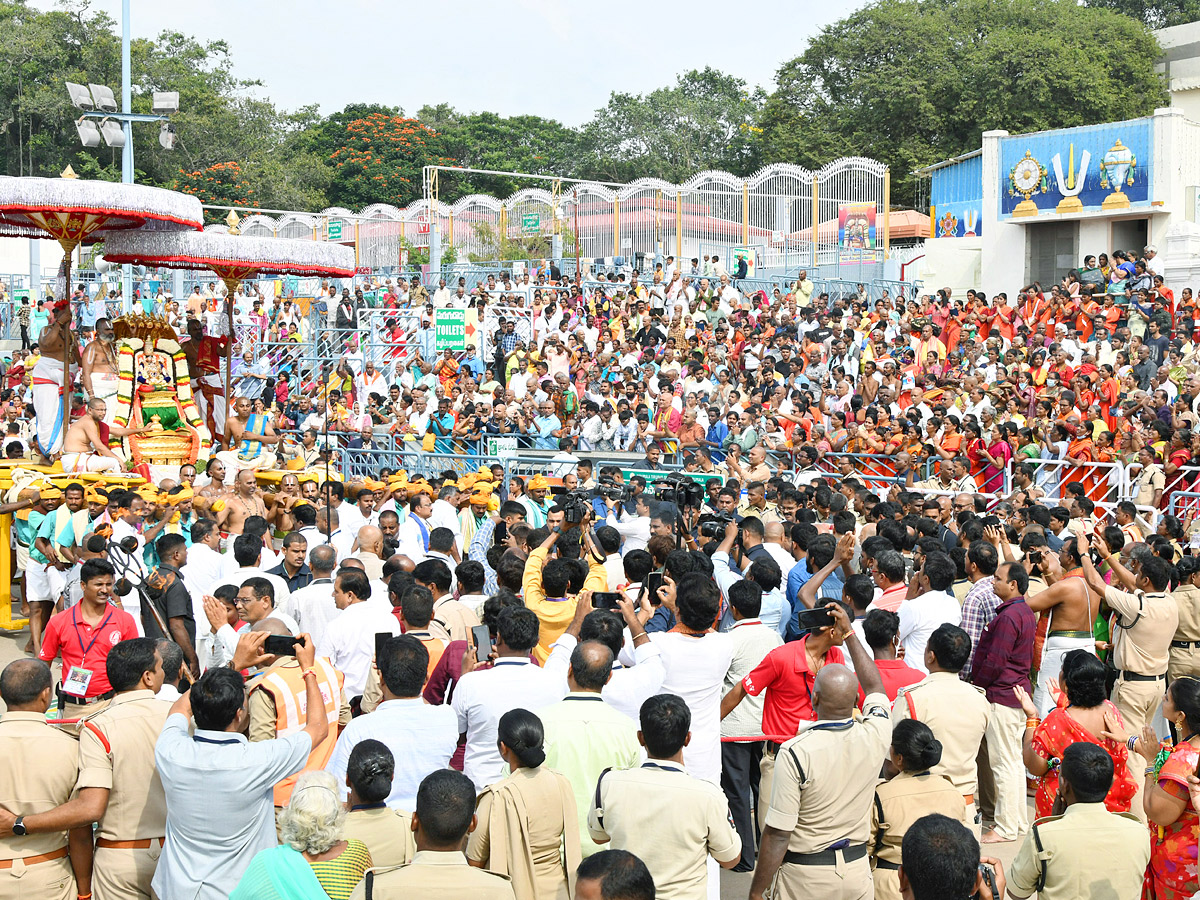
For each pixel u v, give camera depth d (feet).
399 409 59.11
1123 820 14.90
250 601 21.29
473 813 13.43
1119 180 81.92
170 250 42.78
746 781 21.11
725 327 70.08
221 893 14.88
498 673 17.63
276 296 90.79
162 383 41.91
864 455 46.60
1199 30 135.64
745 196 104.27
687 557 23.41
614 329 76.33
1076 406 50.26
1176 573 25.93
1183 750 15.88
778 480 36.29
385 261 118.42
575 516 24.50
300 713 18.04
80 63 166.61
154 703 16.65
